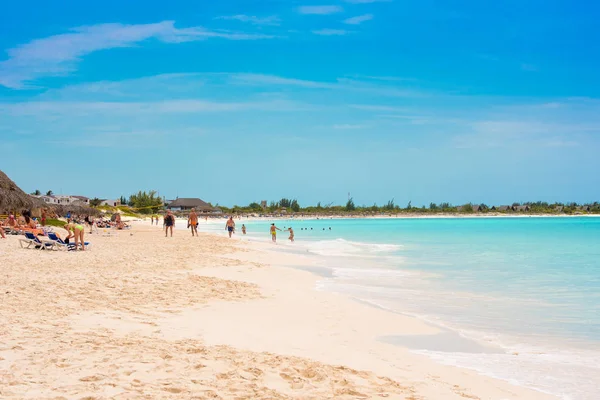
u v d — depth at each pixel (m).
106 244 29.55
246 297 13.58
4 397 5.18
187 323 9.83
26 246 23.94
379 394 6.34
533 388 7.42
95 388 5.61
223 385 6.08
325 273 21.12
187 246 30.06
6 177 43.75
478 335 10.73
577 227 88.81
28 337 7.70
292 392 6.09
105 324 9.11
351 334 10.23
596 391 7.35
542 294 16.31
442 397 6.57
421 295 15.88
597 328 11.47
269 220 168.25
